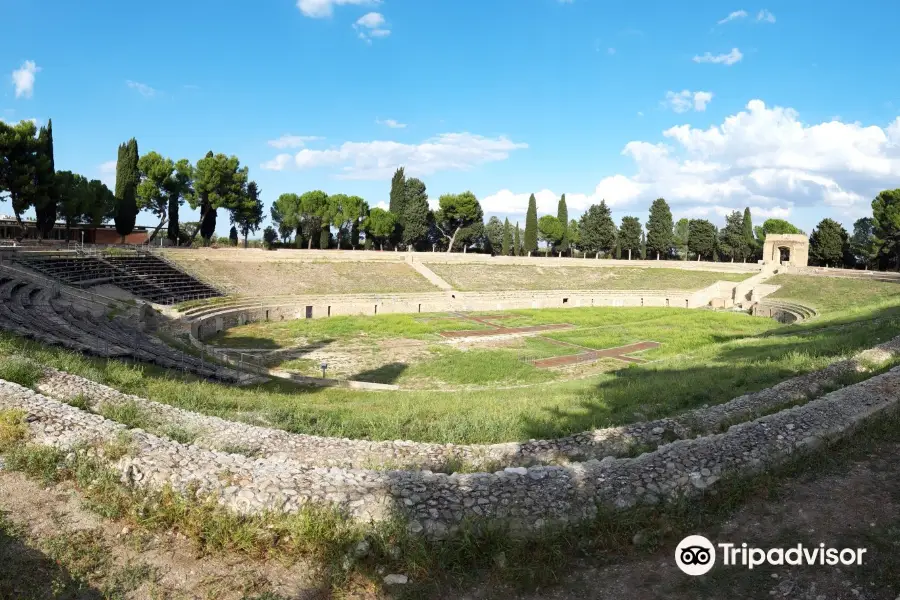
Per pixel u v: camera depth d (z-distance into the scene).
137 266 55.16
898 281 63.41
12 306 29.03
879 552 8.60
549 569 8.52
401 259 81.06
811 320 42.25
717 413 15.98
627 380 25.00
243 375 27.34
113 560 8.54
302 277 67.81
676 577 8.34
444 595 8.16
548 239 115.19
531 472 10.96
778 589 7.89
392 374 32.75
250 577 8.36
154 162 77.94
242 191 85.06
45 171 58.41
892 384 16.08
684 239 118.81
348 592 8.23
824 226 93.62
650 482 10.60
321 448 13.53
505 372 33.38
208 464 10.81
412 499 9.91
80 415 12.65
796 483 11.02
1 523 9.06
